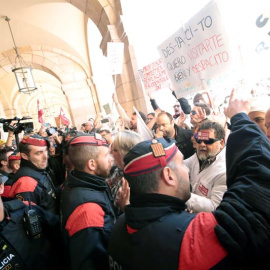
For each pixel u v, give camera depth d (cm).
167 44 255
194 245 60
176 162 78
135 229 71
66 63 950
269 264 60
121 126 393
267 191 64
